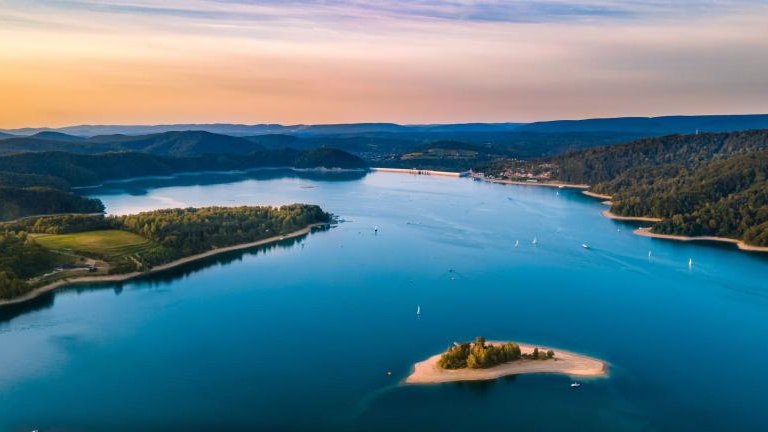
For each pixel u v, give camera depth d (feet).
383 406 551.18
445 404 552.41
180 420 530.27
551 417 532.32
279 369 628.28
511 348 632.38
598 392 570.46
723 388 583.99
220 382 599.16
